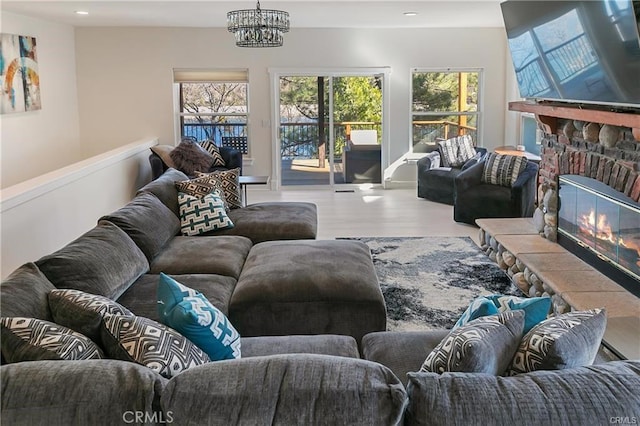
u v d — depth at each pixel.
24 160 7.39
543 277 4.09
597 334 1.92
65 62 8.62
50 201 4.78
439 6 6.69
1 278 3.99
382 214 7.61
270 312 3.28
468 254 5.66
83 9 6.86
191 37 9.02
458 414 1.51
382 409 1.52
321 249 4.00
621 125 3.41
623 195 3.79
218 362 1.69
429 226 6.92
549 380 1.61
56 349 1.85
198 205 4.73
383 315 3.30
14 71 7.06
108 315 2.06
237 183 5.52
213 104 9.32
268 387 1.57
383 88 9.27
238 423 1.53
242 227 4.79
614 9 3.17
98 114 9.11
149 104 9.13
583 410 1.51
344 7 6.72
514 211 6.71
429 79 9.30
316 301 3.28
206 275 3.60
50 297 2.33
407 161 9.46
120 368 1.67
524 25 4.51
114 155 6.58
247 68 9.13
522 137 8.99
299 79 9.26
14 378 1.61
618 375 1.63
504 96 9.30
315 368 1.62
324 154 9.49
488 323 1.91
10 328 1.92
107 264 3.08
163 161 7.91
